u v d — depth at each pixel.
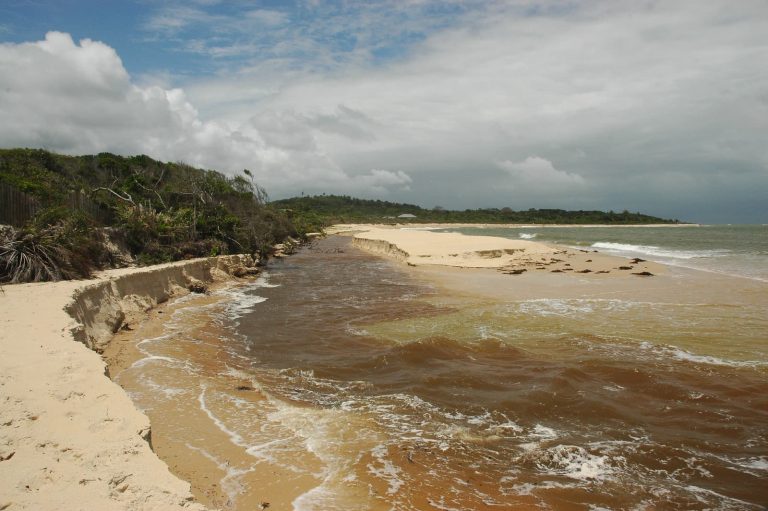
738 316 16.23
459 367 11.38
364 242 58.47
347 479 6.64
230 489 6.26
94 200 27.42
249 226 36.78
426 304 19.47
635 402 9.43
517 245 41.44
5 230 16.55
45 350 8.39
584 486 6.68
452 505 6.16
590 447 7.73
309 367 11.53
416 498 6.28
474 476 6.87
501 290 22.55
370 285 25.44
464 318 16.61
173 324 15.43
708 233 87.38
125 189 33.41
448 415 8.87
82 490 4.60
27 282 14.84
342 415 8.80
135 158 43.84
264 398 9.58
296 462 7.05
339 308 18.97
